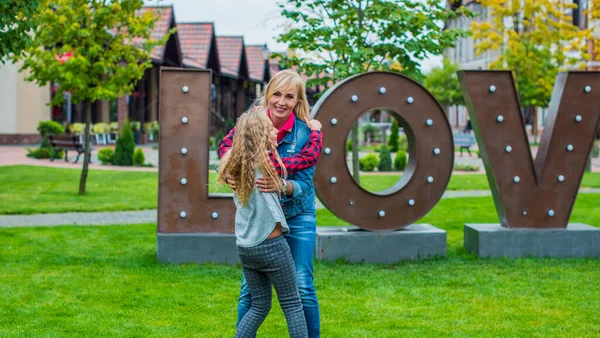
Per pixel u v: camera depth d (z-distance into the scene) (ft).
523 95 107.55
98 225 35.32
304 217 14.67
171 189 26.00
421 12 35.06
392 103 26.27
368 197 26.45
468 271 24.90
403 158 78.64
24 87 108.78
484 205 44.62
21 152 91.09
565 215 28.12
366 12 34.81
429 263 26.21
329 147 25.76
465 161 90.02
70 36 43.86
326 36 36.14
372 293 21.63
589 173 70.08
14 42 23.76
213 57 135.54
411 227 27.91
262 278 13.99
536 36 89.51
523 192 27.84
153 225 35.42
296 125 14.96
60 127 96.07
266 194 13.44
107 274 23.84
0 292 21.09
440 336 17.24
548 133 28.17
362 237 26.37
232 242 25.99
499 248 27.50
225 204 26.16
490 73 27.40
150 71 133.18
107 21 44.96
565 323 18.44
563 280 23.52
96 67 45.91
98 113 119.75
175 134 25.96
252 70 174.40
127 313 19.10
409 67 36.19
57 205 42.65
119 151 74.95
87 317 18.63
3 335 16.89
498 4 90.02
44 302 20.08
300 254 14.62
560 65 99.91
